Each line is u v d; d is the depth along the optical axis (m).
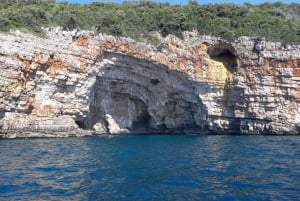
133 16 76.75
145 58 68.75
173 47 71.25
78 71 64.56
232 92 72.44
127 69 69.88
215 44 72.50
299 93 69.88
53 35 62.56
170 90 73.19
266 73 70.62
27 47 59.16
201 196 24.39
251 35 71.81
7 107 57.66
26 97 59.72
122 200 23.48
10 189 25.72
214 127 73.62
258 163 36.56
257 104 71.19
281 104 70.50
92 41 65.69
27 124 60.12
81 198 23.75
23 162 36.28
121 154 43.38
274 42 70.62
